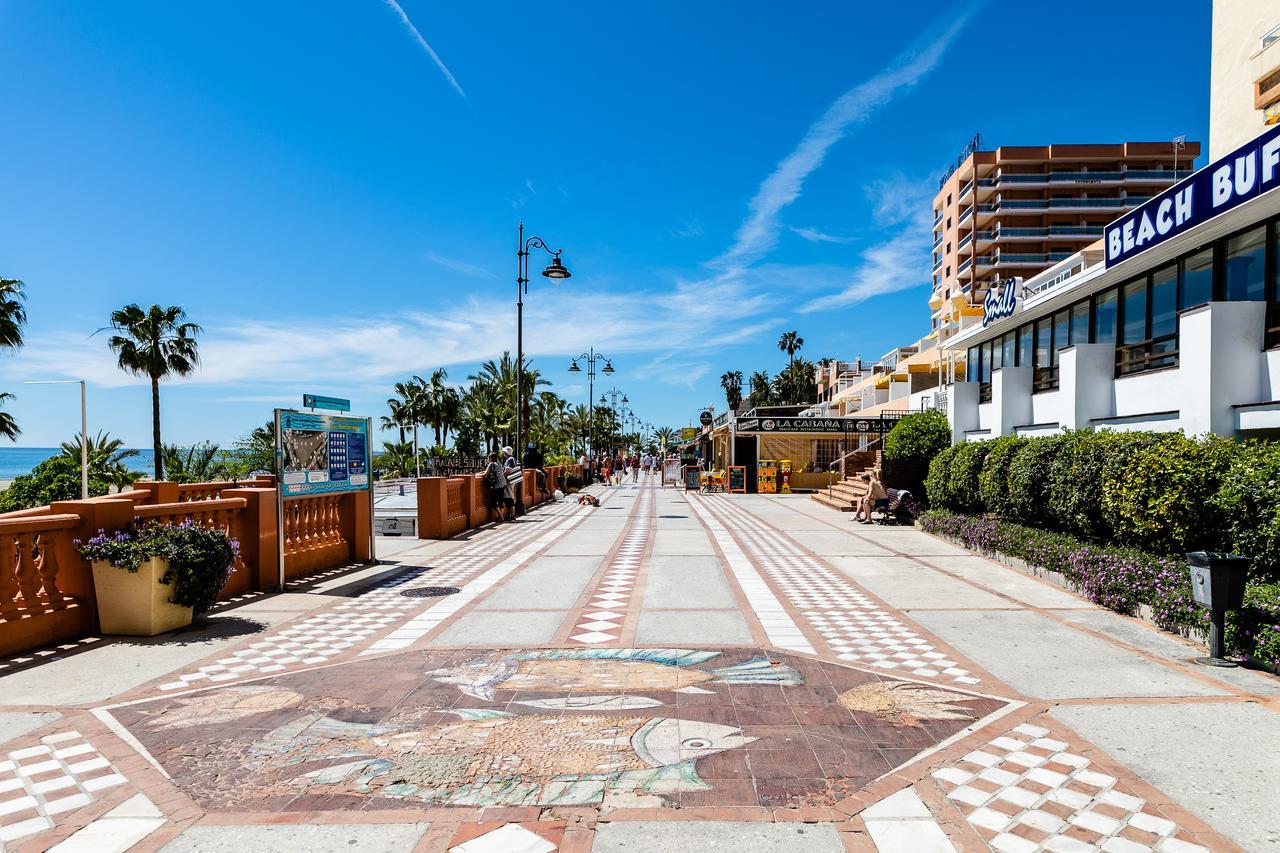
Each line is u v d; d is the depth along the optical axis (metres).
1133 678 5.27
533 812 3.29
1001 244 56.53
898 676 5.32
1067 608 7.66
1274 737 4.15
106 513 6.49
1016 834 3.10
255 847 3.01
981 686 5.09
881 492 16.77
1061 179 55.78
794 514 19.55
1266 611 5.59
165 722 4.40
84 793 3.49
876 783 3.58
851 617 7.25
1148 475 7.47
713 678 5.27
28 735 4.20
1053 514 10.20
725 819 3.22
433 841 3.04
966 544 12.30
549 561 11.04
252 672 5.43
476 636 6.53
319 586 8.98
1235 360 9.02
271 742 4.09
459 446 70.31
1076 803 3.38
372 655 5.91
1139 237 10.83
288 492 8.92
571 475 30.00
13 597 5.95
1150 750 3.97
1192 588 6.08
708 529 15.65
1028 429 14.98
